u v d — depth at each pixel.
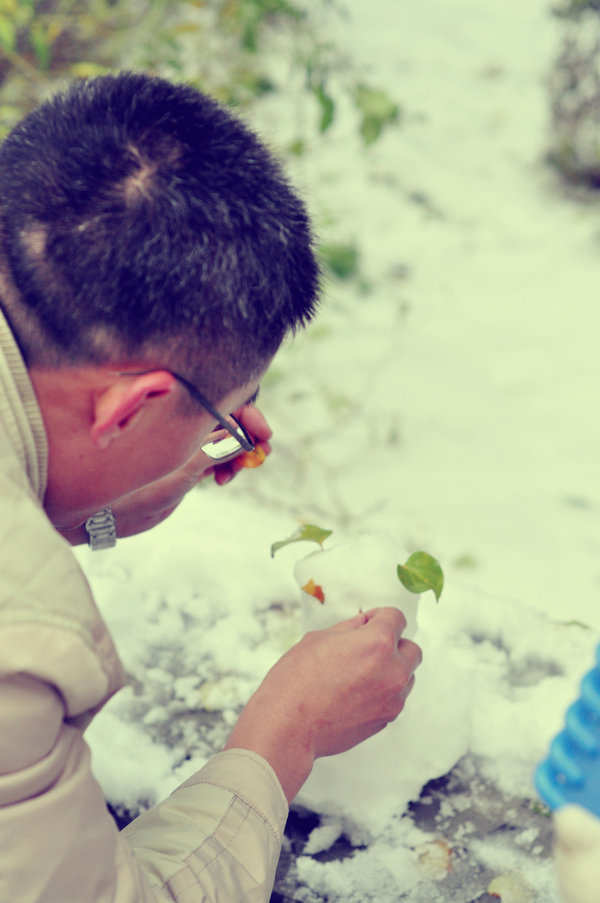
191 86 0.82
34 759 0.67
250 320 0.77
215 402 0.82
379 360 3.74
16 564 0.66
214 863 0.80
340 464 3.26
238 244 0.74
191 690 1.20
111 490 0.85
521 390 3.62
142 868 0.77
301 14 3.25
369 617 0.98
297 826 1.05
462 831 1.03
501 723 1.10
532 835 1.02
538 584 2.80
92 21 3.53
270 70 4.79
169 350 0.75
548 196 4.66
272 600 1.30
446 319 3.96
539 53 5.64
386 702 0.92
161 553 1.36
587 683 0.71
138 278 0.72
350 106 4.94
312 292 0.84
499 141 5.02
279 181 0.81
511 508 3.11
